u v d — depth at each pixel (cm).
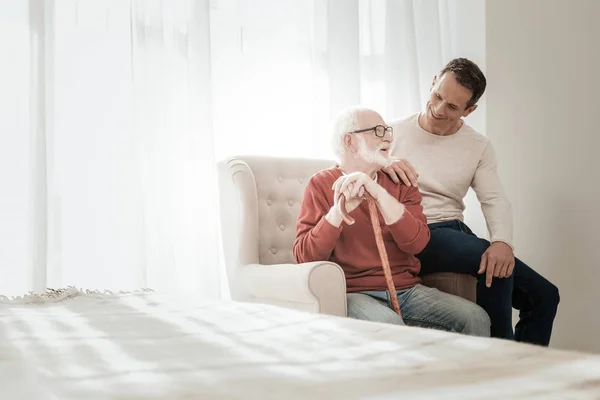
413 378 44
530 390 39
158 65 253
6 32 229
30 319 87
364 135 193
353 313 175
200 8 262
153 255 249
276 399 40
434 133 250
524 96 303
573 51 287
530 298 234
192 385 45
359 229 189
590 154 281
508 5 308
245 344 62
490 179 247
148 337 69
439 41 329
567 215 289
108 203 246
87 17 246
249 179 217
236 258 212
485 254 208
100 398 42
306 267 171
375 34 321
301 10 297
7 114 228
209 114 261
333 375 47
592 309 282
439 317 180
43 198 226
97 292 131
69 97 241
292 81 294
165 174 253
